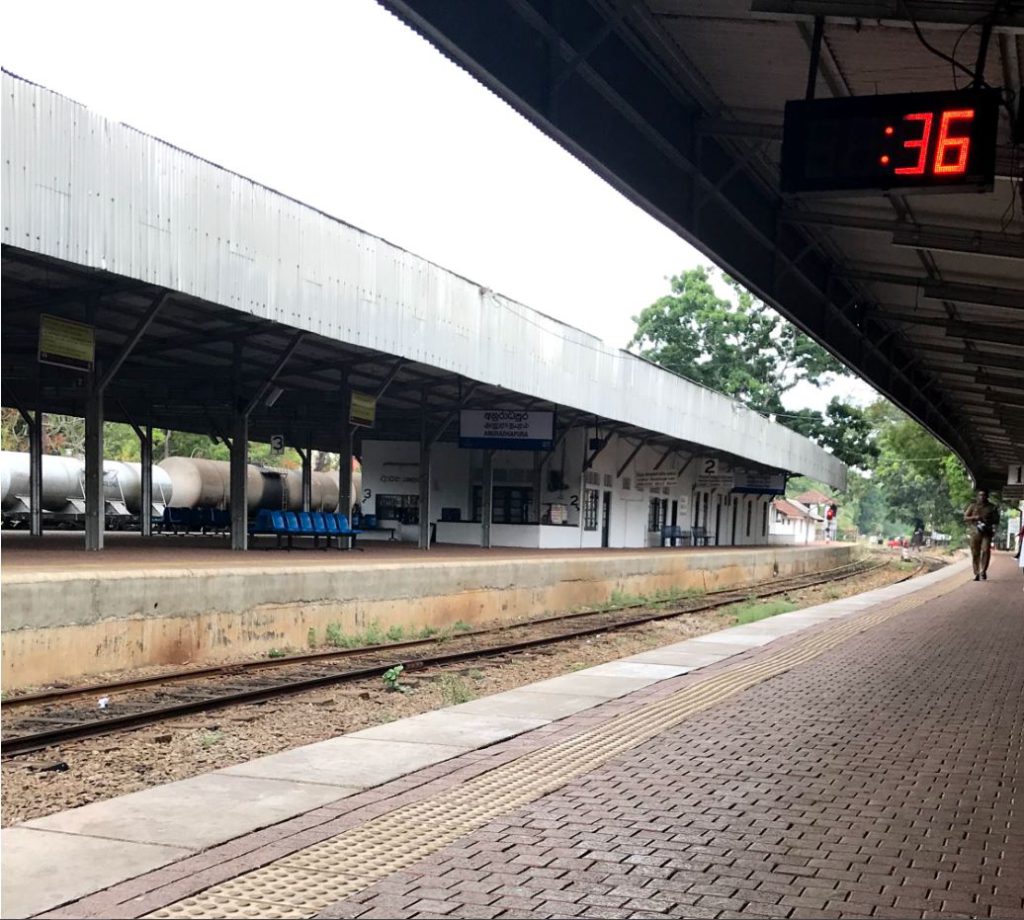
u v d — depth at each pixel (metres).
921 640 14.99
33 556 16.80
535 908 4.37
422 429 29.42
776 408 70.31
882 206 13.59
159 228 15.07
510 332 25.31
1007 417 34.38
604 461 39.09
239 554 20.94
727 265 13.08
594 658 15.97
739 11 8.66
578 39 8.81
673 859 5.04
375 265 20.09
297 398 29.48
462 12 7.50
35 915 4.21
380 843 5.25
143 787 7.47
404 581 18.59
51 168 13.32
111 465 35.53
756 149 11.92
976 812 5.98
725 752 7.47
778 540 72.62
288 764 7.02
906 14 7.48
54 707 10.52
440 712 9.04
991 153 7.19
